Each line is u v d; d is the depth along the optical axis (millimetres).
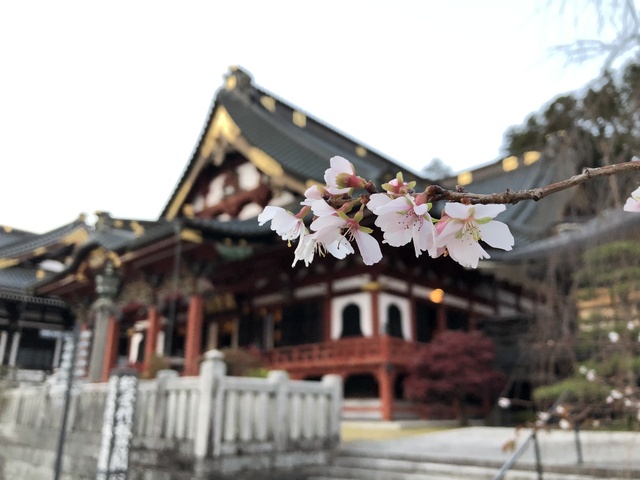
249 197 20297
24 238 41812
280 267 19016
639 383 7109
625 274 7035
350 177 1514
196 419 7418
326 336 17812
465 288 21297
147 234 16094
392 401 15633
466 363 14992
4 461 13141
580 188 7898
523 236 19141
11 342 32969
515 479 6918
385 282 17578
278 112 24391
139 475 7988
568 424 7227
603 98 6445
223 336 22484
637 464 6648
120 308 20297
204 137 21516
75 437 9773
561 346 7973
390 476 7691
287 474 7945
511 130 17516
